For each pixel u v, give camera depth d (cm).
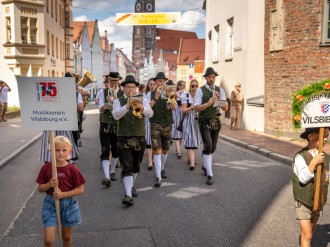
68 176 359
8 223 505
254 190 663
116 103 580
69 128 376
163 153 750
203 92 722
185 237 455
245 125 1530
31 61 2748
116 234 464
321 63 1194
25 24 2717
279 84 1331
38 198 621
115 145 729
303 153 356
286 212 546
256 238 453
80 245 432
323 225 492
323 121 351
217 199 610
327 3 1167
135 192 627
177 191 658
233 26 1688
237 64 1631
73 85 371
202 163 902
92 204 583
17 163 912
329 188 651
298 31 1238
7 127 1662
